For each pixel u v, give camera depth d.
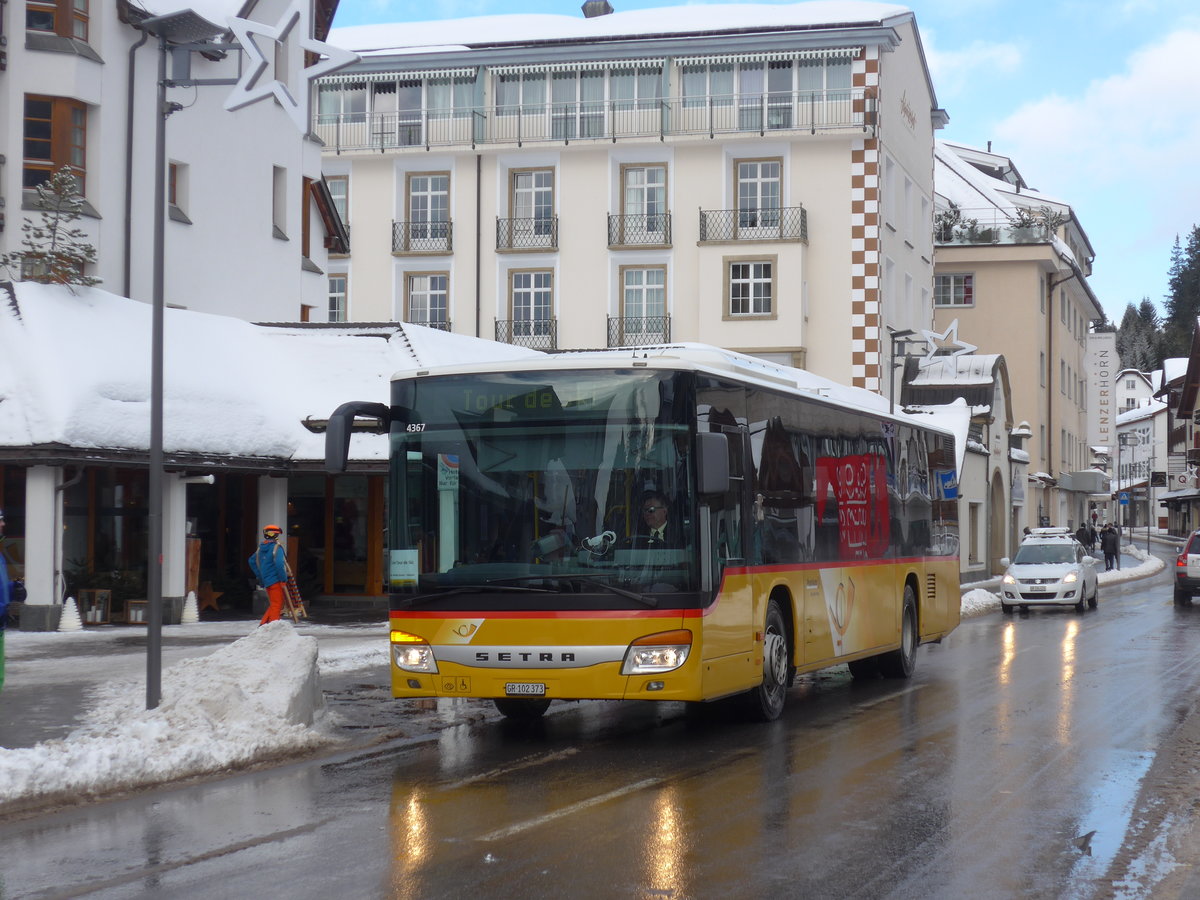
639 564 11.89
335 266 53.41
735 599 12.84
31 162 28.05
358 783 10.50
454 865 7.82
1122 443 122.25
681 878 7.51
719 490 11.68
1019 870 7.72
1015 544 57.00
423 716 14.23
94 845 8.40
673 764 11.36
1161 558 78.25
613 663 11.79
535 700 14.25
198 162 32.16
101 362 23.38
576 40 51.22
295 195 35.75
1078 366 84.38
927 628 19.86
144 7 29.86
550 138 51.91
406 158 53.03
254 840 8.51
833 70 50.22
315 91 53.50
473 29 53.81
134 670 16.92
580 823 8.95
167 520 24.42
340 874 7.63
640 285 51.75
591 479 12.05
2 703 14.09
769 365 16.41
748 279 50.31
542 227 52.28
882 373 50.91
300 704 12.84
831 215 50.25
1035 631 27.89
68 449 21.92
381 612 27.56
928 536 20.20
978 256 68.06
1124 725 13.62
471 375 12.42
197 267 32.03
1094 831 8.72
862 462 17.23
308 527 29.69
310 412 26.73
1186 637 25.69
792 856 8.02
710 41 50.16
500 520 12.15
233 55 33.00
